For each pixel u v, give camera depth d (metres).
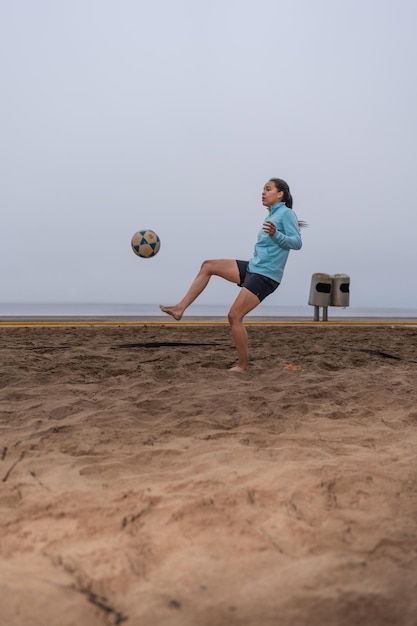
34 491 2.12
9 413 3.37
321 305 11.87
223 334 8.57
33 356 5.68
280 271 4.82
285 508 1.99
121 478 2.28
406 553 1.70
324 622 1.35
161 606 1.39
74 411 3.45
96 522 1.86
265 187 4.93
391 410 3.54
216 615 1.36
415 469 2.42
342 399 3.81
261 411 3.49
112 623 1.32
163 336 8.12
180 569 1.57
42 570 1.55
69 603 1.39
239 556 1.65
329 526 1.86
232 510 1.96
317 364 5.45
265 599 1.44
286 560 1.63
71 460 2.51
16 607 1.37
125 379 4.48
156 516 1.91
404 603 1.43
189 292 4.83
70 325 10.19
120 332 8.72
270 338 8.08
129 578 1.52
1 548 1.67
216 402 3.69
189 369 5.08
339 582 1.52
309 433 3.00
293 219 4.79
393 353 6.63
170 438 2.89
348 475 2.30
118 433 2.96
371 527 1.87
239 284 4.93
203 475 2.28
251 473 2.31
